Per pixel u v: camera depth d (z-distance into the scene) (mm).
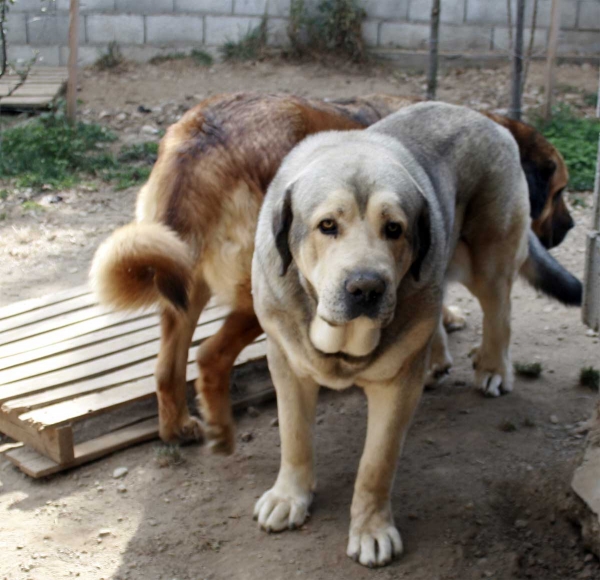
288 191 2852
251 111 3852
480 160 3830
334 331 2859
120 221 6887
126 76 11016
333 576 3047
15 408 3793
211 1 11719
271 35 11852
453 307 5414
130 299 3336
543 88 10711
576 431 4020
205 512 3430
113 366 4234
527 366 4637
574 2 11812
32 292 5625
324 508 3455
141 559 3139
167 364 3781
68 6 11445
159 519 3381
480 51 11844
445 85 10977
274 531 3281
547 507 3410
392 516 3275
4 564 3092
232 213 3648
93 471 3736
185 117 3881
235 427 4078
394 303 2658
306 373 3146
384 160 2801
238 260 3672
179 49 11750
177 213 3562
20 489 3605
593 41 11938
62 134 8391
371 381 3121
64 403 3852
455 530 3316
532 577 3064
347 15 11578
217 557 3160
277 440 4004
